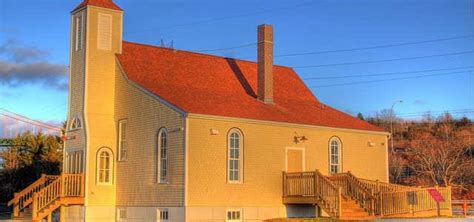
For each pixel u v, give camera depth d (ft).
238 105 117.70
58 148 177.78
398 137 303.89
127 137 117.29
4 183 170.50
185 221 102.27
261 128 114.83
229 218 108.17
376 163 134.21
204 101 113.29
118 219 116.88
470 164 228.02
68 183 114.11
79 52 122.21
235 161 110.42
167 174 107.14
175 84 121.49
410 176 243.81
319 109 136.26
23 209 116.67
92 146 117.19
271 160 115.44
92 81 119.55
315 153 123.13
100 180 117.50
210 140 106.93
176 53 131.64
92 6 121.19
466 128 290.35
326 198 106.93
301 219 103.50
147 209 110.52
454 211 155.74
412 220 104.12
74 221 117.80
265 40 127.65
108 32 122.52
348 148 129.49
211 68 133.18
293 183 114.32
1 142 209.87
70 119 122.93
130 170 115.55
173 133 106.52
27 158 174.29
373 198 105.60
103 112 119.85
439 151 230.07
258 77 127.85
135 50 126.11
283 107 127.34
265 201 113.39
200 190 104.73
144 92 114.21
